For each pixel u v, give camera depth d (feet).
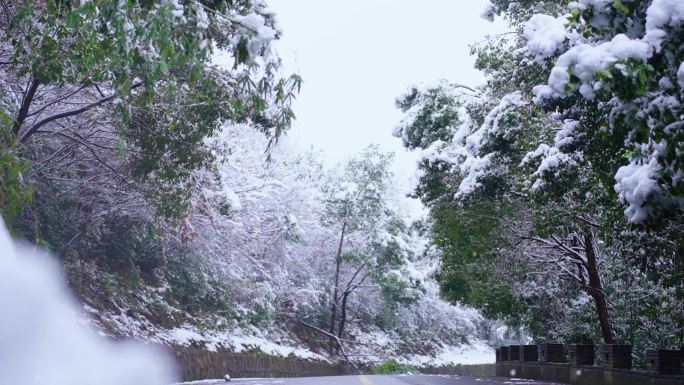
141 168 58.34
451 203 68.90
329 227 147.54
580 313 77.56
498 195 61.72
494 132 57.41
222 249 96.84
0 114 34.71
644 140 26.71
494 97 66.95
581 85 26.66
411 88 81.46
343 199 145.28
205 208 72.69
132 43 31.91
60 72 41.98
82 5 30.73
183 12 31.37
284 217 118.83
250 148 112.88
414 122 80.33
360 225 144.66
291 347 124.06
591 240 70.79
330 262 148.87
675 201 29.17
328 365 131.85
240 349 97.19
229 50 53.16
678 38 24.58
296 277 137.80
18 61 43.52
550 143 52.49
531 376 70.28
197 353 79.56
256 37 33.83
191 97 54.13
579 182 48.67
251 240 106.01
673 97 25.81
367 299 157.89
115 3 30.63
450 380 64.95
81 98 60.39
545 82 50.42
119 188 71.51
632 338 71.15
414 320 178.09
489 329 220.43
